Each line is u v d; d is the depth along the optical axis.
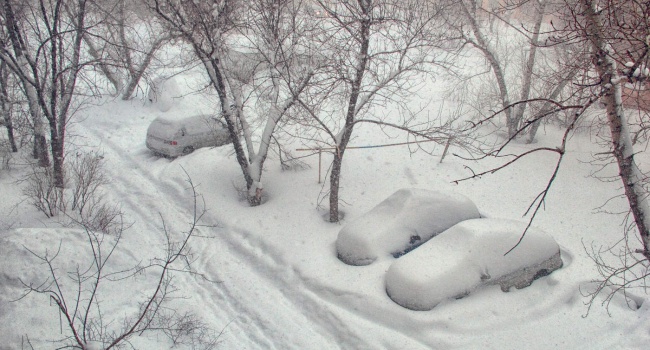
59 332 9.76
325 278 11.57
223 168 16.58
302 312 11.17
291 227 13.76
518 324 10.09
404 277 10.42
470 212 12.34
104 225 13.47
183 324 10.24
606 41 8.88
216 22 13.03
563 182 15.37
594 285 10.95
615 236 12.96
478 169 16.16
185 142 18.00
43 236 11.80
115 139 19.89
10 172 16.92
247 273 12.55
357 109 12.77
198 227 14.43
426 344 9.80
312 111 12.41
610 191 14.78
